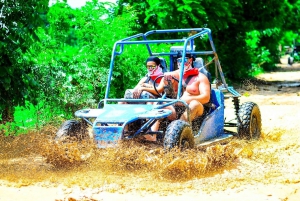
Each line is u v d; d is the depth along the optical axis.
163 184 6.71
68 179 6.92
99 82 12.21
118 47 13.09
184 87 8.42
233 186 6.60
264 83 25.83
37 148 8.48
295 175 7.16
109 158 7.10
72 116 11.23
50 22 12.98
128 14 14.88
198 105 8.16
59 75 11.09
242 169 7.50
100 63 12.80
